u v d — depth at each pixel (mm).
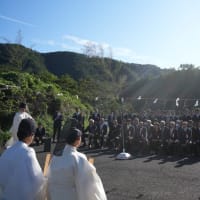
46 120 22703
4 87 22219
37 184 3674
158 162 13508
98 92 40594
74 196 3918
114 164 12836
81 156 4031
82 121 18984
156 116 21594
